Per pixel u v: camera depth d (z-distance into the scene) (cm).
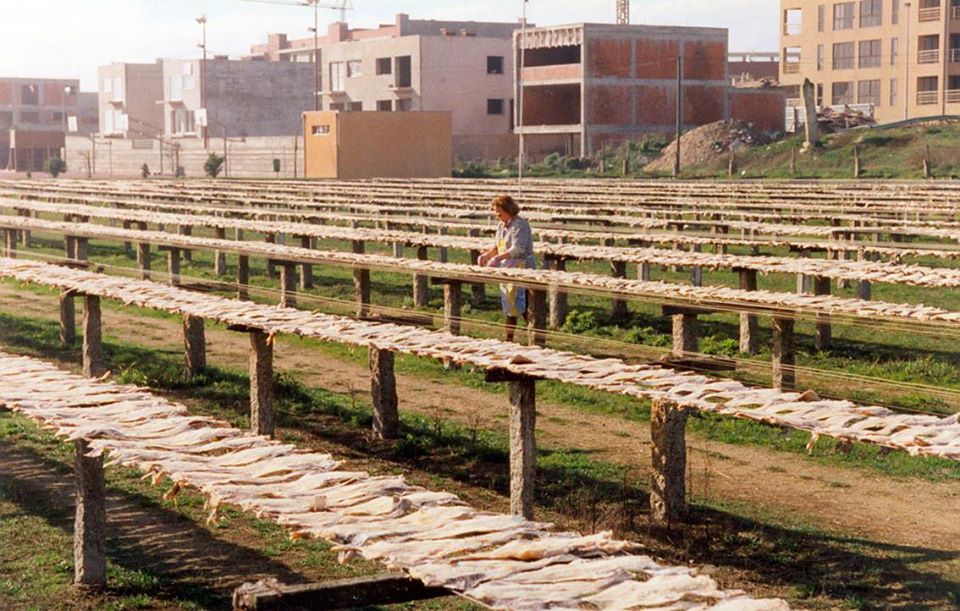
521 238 1512
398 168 5681
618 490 990
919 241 2558
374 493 616
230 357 1555
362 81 8288
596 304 1933
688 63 6756
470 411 1264
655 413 915
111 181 4731
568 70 6644
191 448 702
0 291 2170
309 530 566
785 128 7050
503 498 971
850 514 939
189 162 7812
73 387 861
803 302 1223
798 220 2656
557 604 485
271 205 3272
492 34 9438
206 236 3067
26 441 1116
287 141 7000
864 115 6738
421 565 523
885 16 7125
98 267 2116
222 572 803
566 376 853
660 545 863
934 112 6919
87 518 776
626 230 2402
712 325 1767
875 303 1220
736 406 798
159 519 906
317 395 1322
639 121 6700
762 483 1017
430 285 2180
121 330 1756
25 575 798
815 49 7506
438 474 1041
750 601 485
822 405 800
